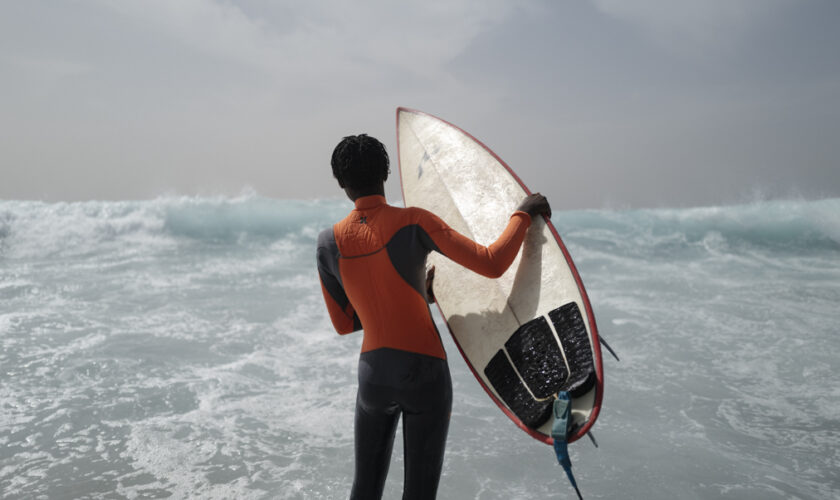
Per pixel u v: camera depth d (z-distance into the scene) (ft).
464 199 7.95
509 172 7.71
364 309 5.49
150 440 10.16
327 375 13.87
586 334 5.59
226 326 18.28
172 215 45.47
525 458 9.67
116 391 12.52
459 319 6.89
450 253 5.16
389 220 5.32
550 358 5.85
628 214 53.67
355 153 5.36
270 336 17.21
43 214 42.06
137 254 36.04
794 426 10.84
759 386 12.94
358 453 5.74
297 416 11.39
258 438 10.36
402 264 5.28
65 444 9.95
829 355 14.98
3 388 12.48
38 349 15.34
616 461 9.51
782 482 8.77
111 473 8.94
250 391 12.73
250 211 48.78
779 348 15.71
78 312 19.70
